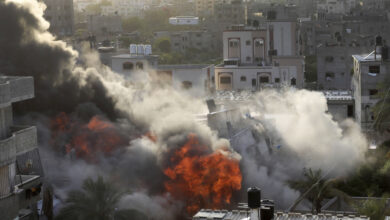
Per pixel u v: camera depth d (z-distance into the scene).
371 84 99.31
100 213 56.34
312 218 43.34
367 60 100.06
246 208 46.22
